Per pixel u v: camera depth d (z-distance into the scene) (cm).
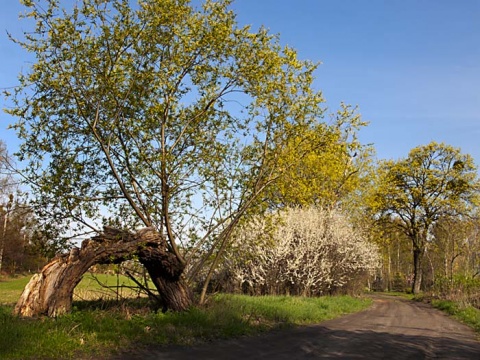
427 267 5497
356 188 3212
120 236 1177
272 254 2264
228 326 1177
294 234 2428
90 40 1185
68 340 833
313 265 2427
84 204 1259
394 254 6900
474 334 1561
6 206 1255
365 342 1188
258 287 2347
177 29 1230
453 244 4578
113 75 1195
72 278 1066
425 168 4897
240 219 1502
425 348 1148
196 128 1348
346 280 3019
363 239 3234
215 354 902
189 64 1299
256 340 1123
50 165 1252
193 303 1319
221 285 2384
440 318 2119
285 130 1462
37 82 1170
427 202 4800
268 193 1514
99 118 1263
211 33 1261
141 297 1441
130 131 1282
